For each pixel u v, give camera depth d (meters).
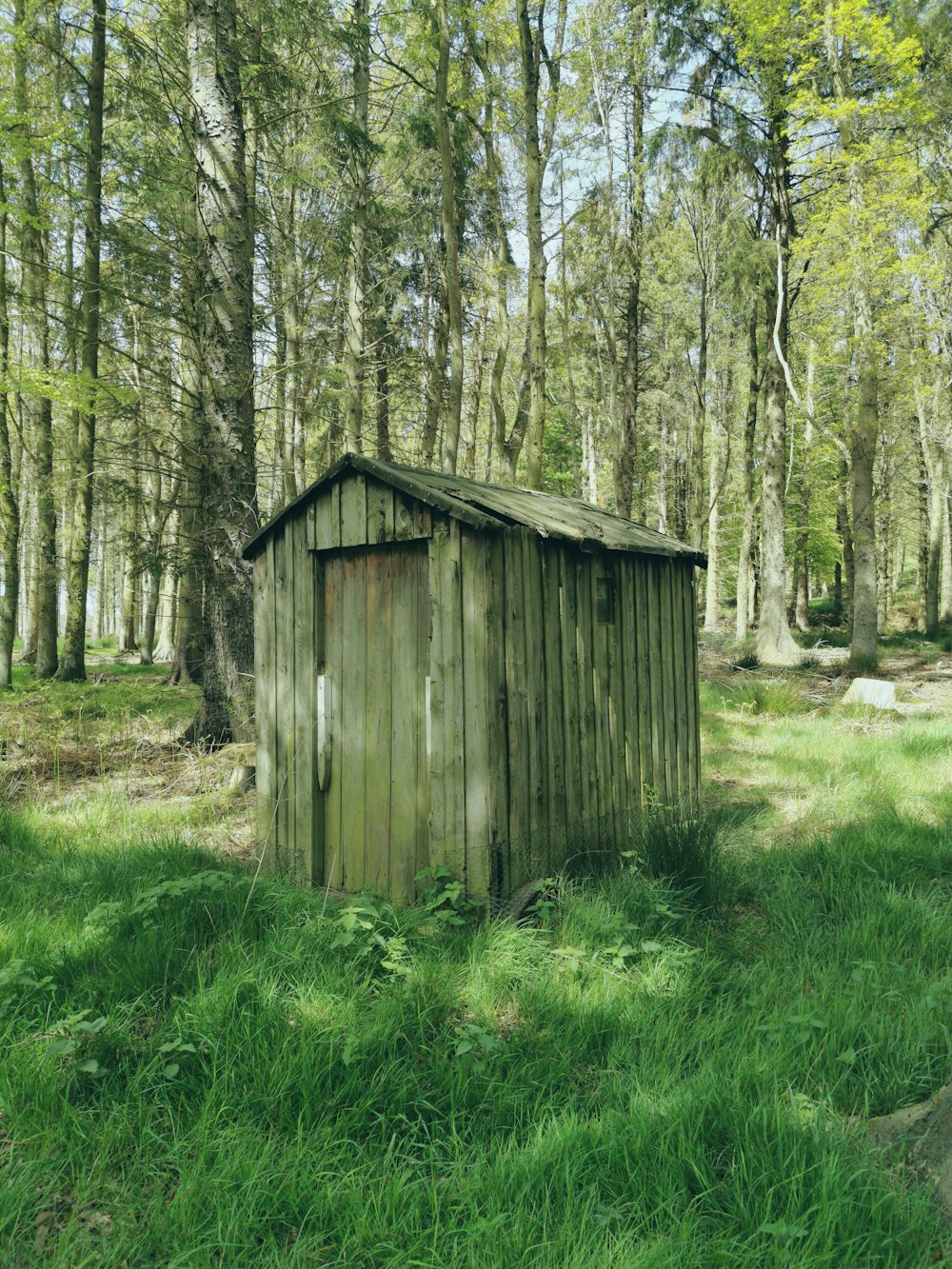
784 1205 2.22
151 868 4.73
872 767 7.64
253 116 11.85
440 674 4.45
